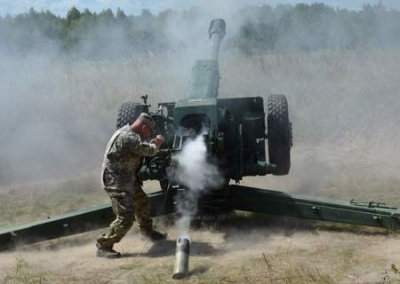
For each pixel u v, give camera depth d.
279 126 5.55
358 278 3.70
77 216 4.85
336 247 4.36
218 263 4.16
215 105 4.86
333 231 4.79
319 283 3.63
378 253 4.16
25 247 4.80
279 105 5.62
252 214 5.42
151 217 5.15
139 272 4.05
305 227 4.96
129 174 4.43
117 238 4.40
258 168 5.34
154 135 4.93
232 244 4.63
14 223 5.75
